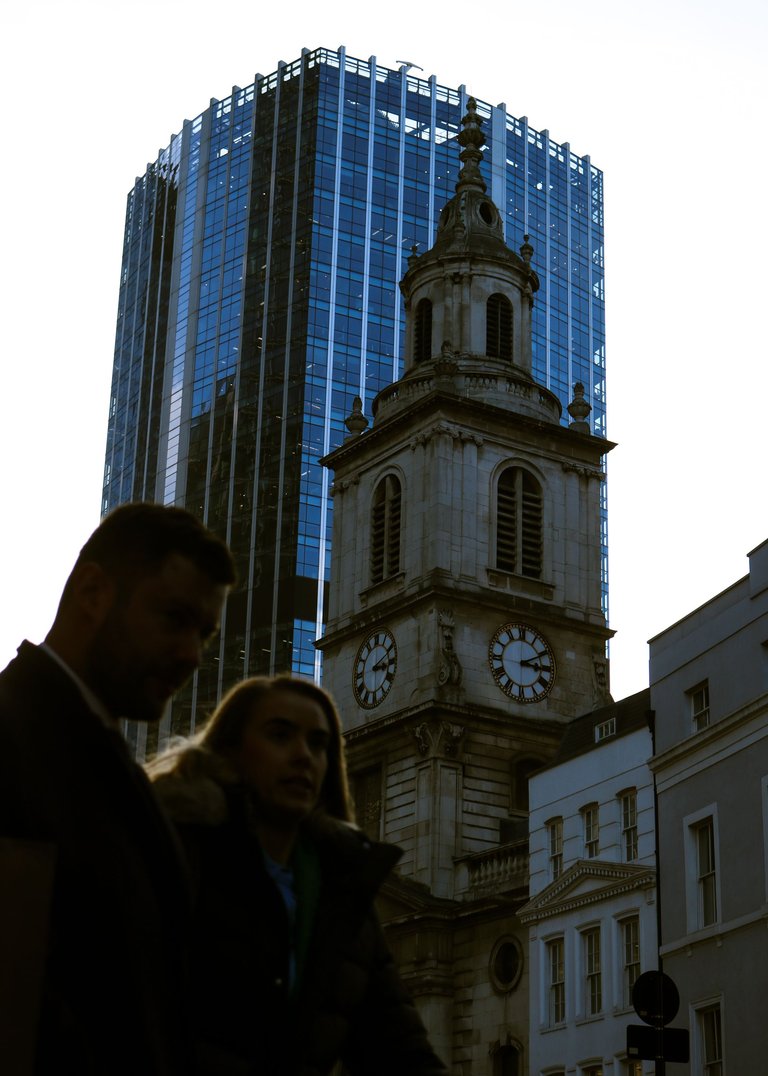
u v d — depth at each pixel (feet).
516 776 250.98
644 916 167.73
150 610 16.03
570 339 633.61
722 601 151.33
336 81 575.79
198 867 18.63
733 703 146.30
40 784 13.96
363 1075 20.89
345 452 285.23
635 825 175.32
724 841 142.92
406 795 248.52
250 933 18.58
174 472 549.54
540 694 258.78
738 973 137.08
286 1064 18.65
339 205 554.87
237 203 574.56
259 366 536.83
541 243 634.43
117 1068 14.02
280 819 19.98
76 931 13.97
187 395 556.92
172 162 615.16
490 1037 220.02
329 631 276.62
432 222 570.05
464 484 265.13
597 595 272.10
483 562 262.26
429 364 282.15
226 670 496.23
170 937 14.67
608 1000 172.45
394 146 576.20
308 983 19.07
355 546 278.87
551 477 275.39
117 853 14.20
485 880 233.14
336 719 21.98
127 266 642.63
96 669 16.10
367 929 20.48
